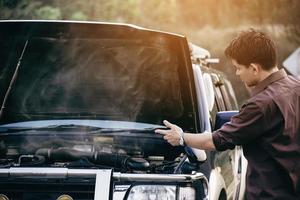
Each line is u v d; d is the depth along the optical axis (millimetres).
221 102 6234
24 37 5117
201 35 17688
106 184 3822
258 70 3512
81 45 5105
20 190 3934
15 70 5137
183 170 4137
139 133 4742
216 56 17344
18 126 4879
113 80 5047
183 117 4891
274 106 3430
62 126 4828
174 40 4961
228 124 3535
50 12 15344
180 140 3750
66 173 3887
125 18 16781
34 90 5074
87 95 5023
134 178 3904
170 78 5008
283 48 17672
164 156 4516
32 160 4285
